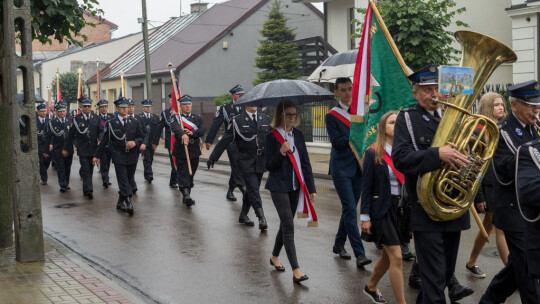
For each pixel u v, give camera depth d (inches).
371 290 238.4
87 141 542.0
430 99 188.4
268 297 249.9
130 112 540.1
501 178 200.8
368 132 282.5
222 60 1425.9
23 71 297.6
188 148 490.9
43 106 634.8
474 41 179.3
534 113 199.9
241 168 383.6
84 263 297.9
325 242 343.6
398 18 567.8
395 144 189.6
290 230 272.2
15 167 295.3
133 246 344.2
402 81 282.0
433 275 186.9
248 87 1456.7
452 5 588.1
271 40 1181.1
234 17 1488.7
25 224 296.5
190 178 495.2
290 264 271.9
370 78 286.8
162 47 1594.5
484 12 853.2
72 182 645.9
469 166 179.8
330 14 1080.8
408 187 190.7
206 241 352.5
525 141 200.8
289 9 1464.1
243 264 301.4
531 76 719.1
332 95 304.2
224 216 430.0
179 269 295.0
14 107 292.8
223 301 246.2
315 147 903.1
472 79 177.6
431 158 177.2
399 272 219.3
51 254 315.3
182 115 497.7
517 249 198.5
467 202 182.9
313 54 1215.6
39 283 259.8
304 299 246.4
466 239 335.3
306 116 928.3
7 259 305.3
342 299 245.3
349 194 291.3
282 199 273.9
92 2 380.5
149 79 1177.4
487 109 253.9
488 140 185.0
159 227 394.9
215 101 1243.8
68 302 233.0
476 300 239.1
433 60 567.2
